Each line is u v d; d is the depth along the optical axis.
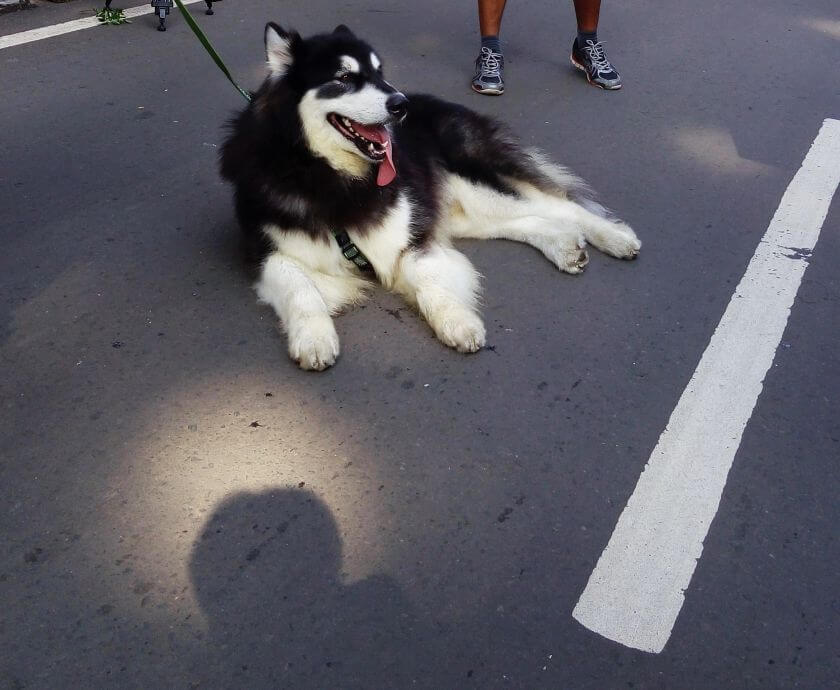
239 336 2.97
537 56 5.74
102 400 2.65
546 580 2.13
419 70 5.39
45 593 2.04
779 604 2.09
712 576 2.16
